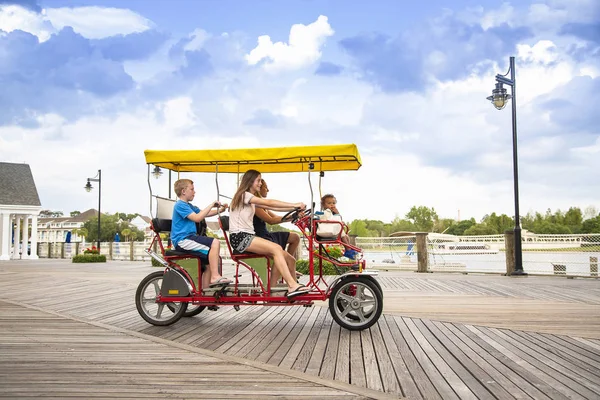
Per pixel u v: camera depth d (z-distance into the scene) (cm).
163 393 361
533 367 425
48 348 496
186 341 528
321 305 779
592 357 457
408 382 386
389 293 942
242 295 594
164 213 642
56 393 359
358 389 368
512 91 1374
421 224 7144
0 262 2525
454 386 376
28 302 834
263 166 704
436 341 522
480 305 774
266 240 582
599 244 1287
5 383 382
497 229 5819
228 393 361
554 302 809
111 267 1934
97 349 493
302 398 351
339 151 584
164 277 608
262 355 469
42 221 10719
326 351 482
